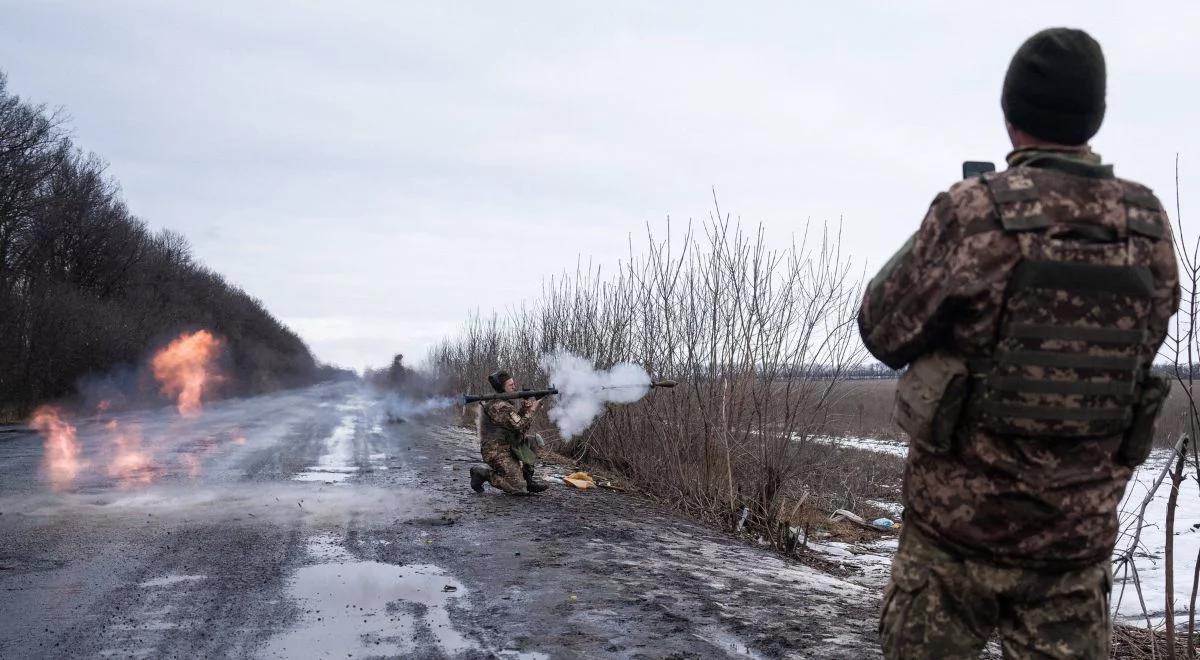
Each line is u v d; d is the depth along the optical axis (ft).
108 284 123.13
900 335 6.87
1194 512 33.27
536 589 17.42
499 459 31.45
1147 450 6.61
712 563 20.72
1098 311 6.18
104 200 128.47
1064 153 6.68
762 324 28.78
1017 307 6.17
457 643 13.84
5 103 91.09
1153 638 15.34
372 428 72.28
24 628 14.26
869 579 22.93
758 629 14.78
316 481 34.55
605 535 23.77
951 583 6.73
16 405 80.43
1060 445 6.33
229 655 13.10
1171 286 6.56
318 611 15.62
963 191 6.51
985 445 6.40
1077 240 6.25
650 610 15.89
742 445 28.73
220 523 24.47
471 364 79.92
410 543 22.11
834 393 28.60
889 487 39.52
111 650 13.24
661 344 34.83
